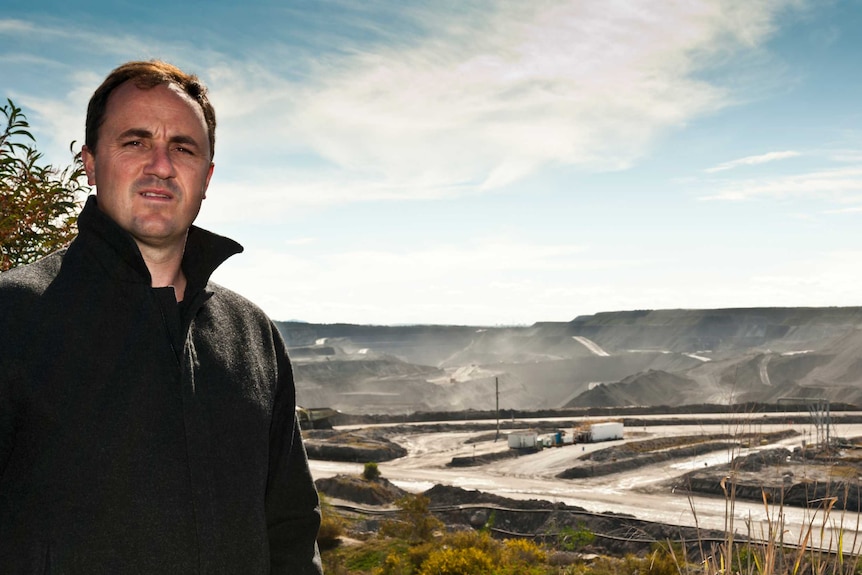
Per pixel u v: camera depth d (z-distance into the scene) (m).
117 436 1.29
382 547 27.28
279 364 1.74
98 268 1.39
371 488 54.56
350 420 104.56
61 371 1.27
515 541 22.64
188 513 1.33
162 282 1.53
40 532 1.24
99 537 1.25
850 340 198.62
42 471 1.25
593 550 36.28
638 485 57.38
